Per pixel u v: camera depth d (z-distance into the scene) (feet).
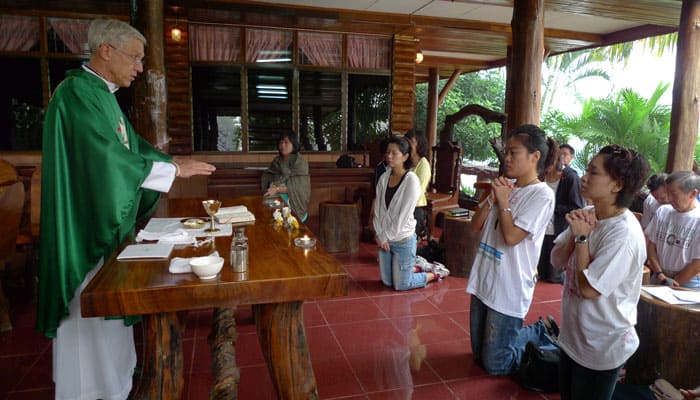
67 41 20.54
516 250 8.00
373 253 16.88
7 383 8.09
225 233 7.04
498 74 56.49
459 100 52.95
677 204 8.84
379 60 24.61
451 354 9.37
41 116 20.70
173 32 21.04
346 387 8.12
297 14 20.71
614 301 5.75
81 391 6.88
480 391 8.07
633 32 24.12
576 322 6.07
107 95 6.96
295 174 15.78
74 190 6.44
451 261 14.38
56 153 6.34
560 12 21.31
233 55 22.45
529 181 7.97
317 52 23.61
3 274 12.39
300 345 6.29
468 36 24.76
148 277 5.02
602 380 5.97
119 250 6.18
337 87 24.09
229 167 20.95
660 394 6.89
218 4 19.75
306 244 6.39
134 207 7.25
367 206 18.99
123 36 6.85
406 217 12.25
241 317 10.93
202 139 22.63
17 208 10.10
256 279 5.01
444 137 25.59
